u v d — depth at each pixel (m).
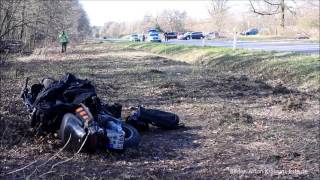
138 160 6.29
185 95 12.43
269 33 51.72
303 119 9.32
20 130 7.18
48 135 6.86
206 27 68.44
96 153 6.30
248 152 6.88
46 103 6.66
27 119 7.95
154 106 10.83
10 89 12.20
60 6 35.12
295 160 6.52
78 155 6.18
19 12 19.72
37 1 23.64
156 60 26.92
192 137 7.75
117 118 7.43
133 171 5.80
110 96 12.22
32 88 7.52
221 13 61.41
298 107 10.47
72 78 7.11
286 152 6.88
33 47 28.03
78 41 60.25
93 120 6.10
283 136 7.89
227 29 62.81
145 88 13.83
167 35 56.78
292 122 9.04
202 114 9.77
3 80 13.87
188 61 26.84
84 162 6.00
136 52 37.97
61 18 34.81
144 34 72.19
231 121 8.96
